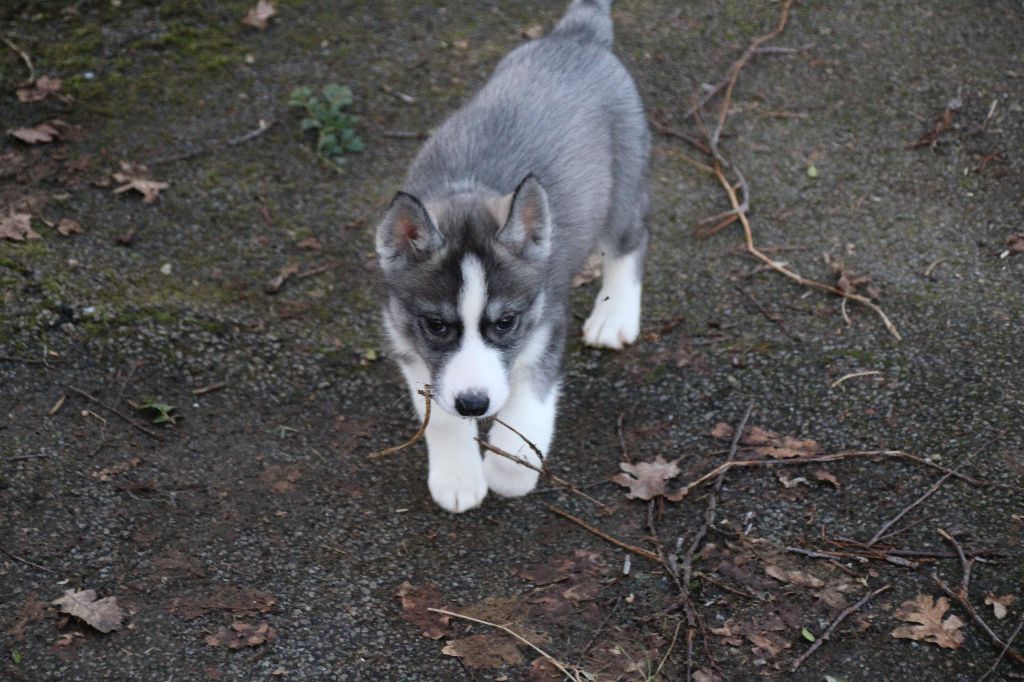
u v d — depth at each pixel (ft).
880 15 7.55
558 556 5.46
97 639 5.13
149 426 5.74
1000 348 5.98
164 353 5.97
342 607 5.28
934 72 7.24
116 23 7.29
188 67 7.13
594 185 5.76
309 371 6.00
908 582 5.32
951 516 5.47
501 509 5.62
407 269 5.36
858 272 6.36
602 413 5.93
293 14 7.45
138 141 6.78
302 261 6.40
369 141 6.93
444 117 7.03
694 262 6.47
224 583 5.31
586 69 5.95
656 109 7.13
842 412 5.82
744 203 6.67
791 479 5.64
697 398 5.93
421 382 5.51
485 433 5.96
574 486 5.68
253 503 5.55
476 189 5.54
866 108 7.10
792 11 7.59
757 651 5.18
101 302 6.07
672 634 5.23
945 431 5.72
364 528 5.51
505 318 5.32
